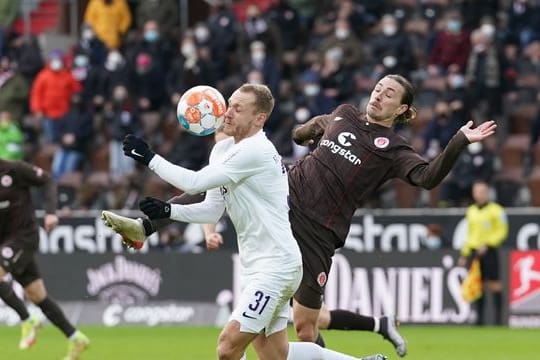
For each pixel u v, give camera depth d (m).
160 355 46.75
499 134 74.56
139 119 77.38
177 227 64.94
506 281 60.16
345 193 31.55
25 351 48.66
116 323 63.50
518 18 79.38
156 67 78.88
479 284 59.34
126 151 26.67
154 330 59.84
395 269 61.00
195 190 26.78
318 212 31.45
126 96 77.50
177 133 76.38
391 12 84.88
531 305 59.81
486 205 59.16
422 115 76.19
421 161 30.88
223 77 78.75
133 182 71.44
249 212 27.52
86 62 83.56
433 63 77.00
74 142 78.31
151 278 63.56
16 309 47.22
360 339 53.66
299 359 28.78
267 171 27.41
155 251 63.72
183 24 91.31
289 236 27.80
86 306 63.97
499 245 59.91
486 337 54.22
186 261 63.16
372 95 31.89
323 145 32.09
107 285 64.00
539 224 60.94
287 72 80.56
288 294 27.98
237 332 27.38
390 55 74.50
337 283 61.59
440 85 76.25
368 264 61.31
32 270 44.12
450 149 29.14
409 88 31.58
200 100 28.78
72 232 65.50
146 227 27.64
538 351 47.75
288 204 30.53
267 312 27.50
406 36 75.56
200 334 57.19
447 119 69.56
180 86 77.56
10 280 51.91
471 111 70.75
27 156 81.62
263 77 74.38
